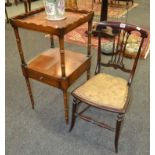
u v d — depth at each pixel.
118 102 1.39
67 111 1.71
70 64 1.65
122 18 4.24
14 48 3.04
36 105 1.99
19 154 1.53
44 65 1.66
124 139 1.62
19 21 1.45
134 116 1.82
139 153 1.52
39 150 1.56
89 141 1.62
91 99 1.42
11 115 1.88
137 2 5.41
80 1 5.27
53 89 2.20
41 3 5.32
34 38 3.36
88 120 1.57
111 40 2.96
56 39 3.19
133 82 2.24
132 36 2.98
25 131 1.72
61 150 1.56
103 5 3.12
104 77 1.63
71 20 1.50
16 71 2.52
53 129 1.73
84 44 3.08
